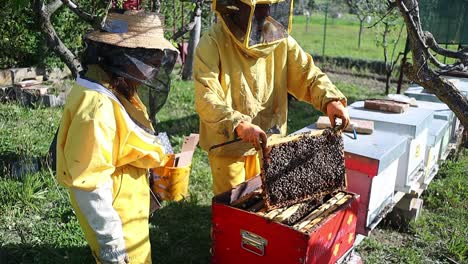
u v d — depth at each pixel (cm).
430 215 471
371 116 369
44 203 409
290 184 252
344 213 269
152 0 425
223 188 318
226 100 293
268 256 245
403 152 335
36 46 840
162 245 362
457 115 321
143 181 233
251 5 252
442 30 550
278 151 241
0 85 791
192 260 347
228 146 304
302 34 2323
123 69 202
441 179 556
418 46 308
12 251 329
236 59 293
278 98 320
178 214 418
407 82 1227
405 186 362
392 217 438
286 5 283
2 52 829
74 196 198
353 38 2214
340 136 281
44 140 554
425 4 522
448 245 404
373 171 297
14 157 488
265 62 304
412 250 392
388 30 1014
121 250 205
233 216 255
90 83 200
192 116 766
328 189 280
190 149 453
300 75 317
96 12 421
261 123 311
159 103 230
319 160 268
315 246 239
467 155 645
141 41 201
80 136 190
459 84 537
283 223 244
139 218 226
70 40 862
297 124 778
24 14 802
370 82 1225
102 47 201
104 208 196
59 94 756
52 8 502
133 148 212
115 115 204
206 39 291
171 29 732
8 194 409
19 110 668
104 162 193
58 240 346
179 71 1142
